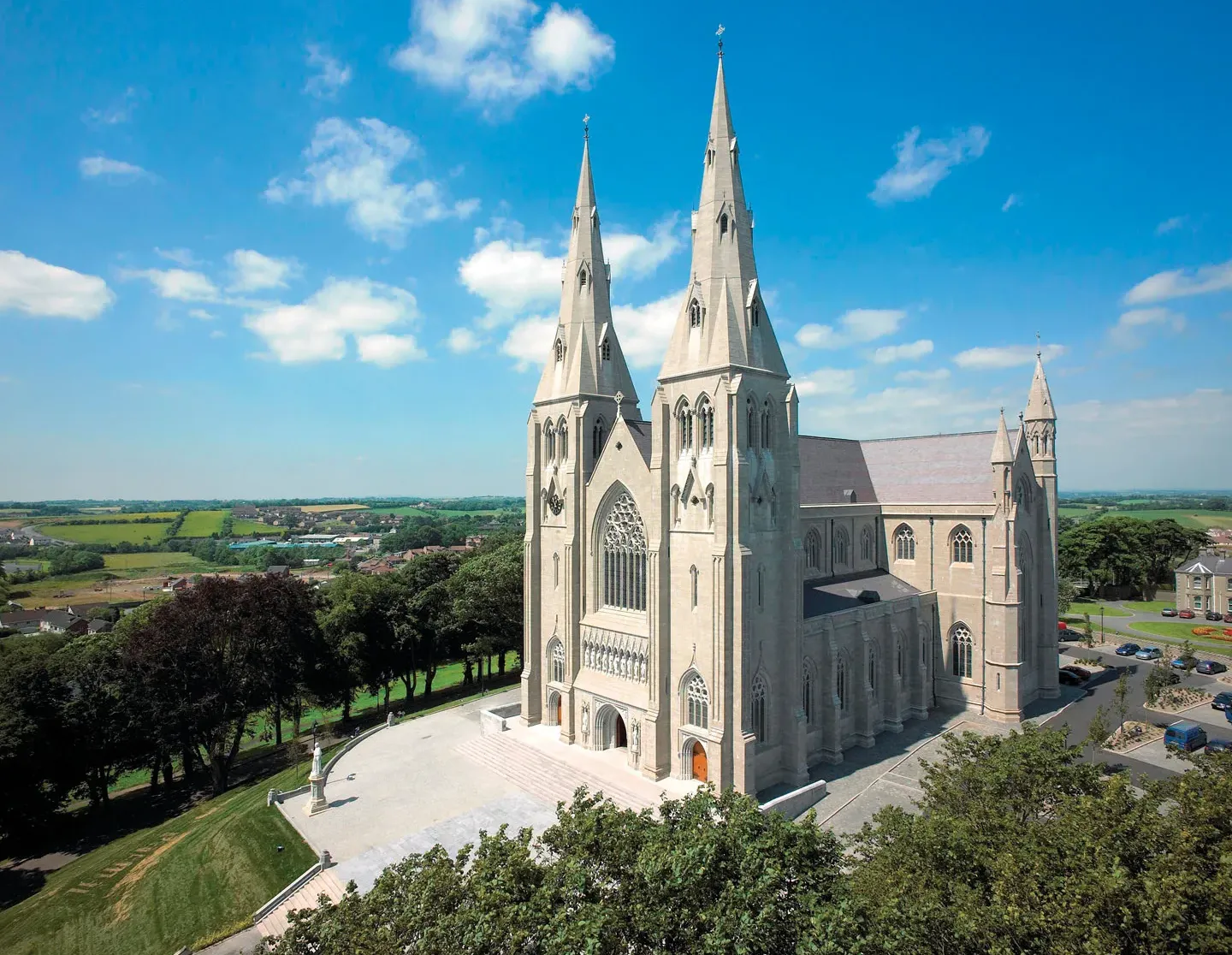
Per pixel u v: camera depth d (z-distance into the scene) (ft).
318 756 187.93
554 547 223.51
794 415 188.75
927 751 210.18
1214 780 95.14
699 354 181.27
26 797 226.38
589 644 211.00
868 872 99.35
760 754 180.55
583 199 223.92
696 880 76.43
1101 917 72.08
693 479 180.65
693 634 179.22
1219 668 297.74
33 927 167.32
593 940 66.95
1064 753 116.57
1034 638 261.03
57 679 245.86
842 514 253.03
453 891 81.30
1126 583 511.40
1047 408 270.46
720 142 185.06
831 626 202.90
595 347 221.46
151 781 275.59
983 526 244.01
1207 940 69.05
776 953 72.38
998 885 79.20
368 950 72.02
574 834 89.45
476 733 237.66
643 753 187.42
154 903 162.81
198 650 251.39
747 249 186.19
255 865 165.68
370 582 324.60
